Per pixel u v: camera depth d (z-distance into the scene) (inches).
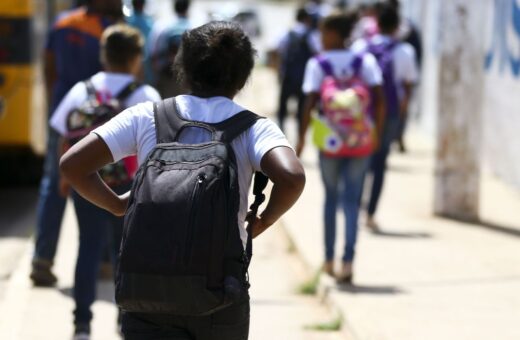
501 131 1492.4
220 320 410.6
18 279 933.8
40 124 1478.8
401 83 1116.5
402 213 1246.3
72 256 1028.5
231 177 403.9
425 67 2038.6
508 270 941.2
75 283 684.7
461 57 1190.9
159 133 424.8
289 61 1622.8
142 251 394.9
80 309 685.3
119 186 657.6
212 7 5187.0
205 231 392.8
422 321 764.0
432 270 937.5
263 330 775.7
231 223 400.8
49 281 909.2
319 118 853.8
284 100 1647.4
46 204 890.7
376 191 1127.0
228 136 416.5
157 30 1346.0
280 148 413.4
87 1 885.2
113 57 705.6
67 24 872.9
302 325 792.3
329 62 866.1
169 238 392.8
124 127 429.1
